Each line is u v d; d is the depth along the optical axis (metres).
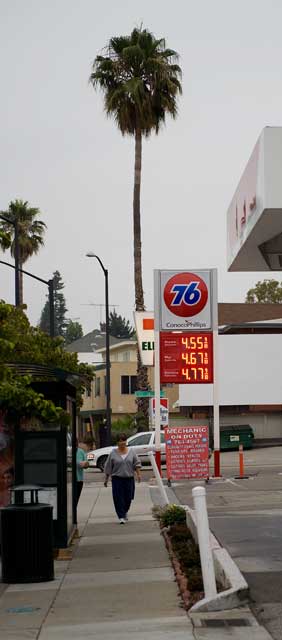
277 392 60.91
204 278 33.66
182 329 33.59
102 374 76.25
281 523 20.52
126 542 18.08
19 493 15.67
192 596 11.78
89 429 77.69
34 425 16.05
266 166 15.36
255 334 60.84
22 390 13.73
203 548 11.31
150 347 41.69
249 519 21.56
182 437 31.00
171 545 16.92
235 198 19.39
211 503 26.23
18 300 39.03
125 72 50.00
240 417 62.22
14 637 10.15
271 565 14.42
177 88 49.53
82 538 18.92
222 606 11.13
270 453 55.72
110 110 49.66
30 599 12.35
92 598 12.29
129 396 73.38
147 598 12.14
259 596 11.92
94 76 50.19
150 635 10.02
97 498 29.30
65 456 16.02
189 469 30.97
